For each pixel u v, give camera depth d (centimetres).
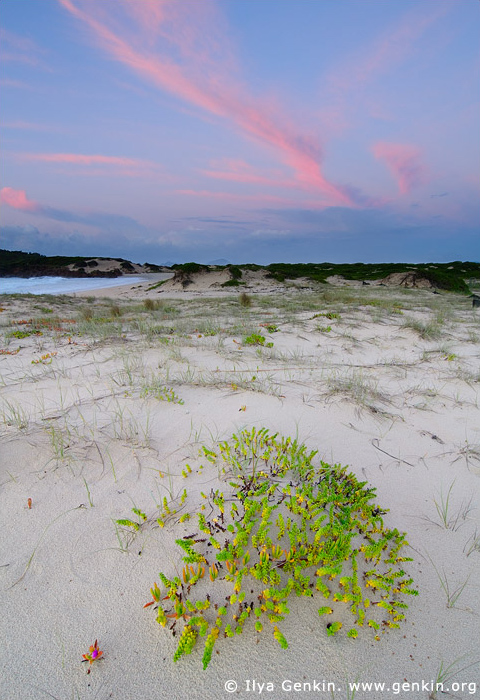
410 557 201
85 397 394
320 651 154
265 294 2141
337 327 825
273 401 391
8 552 194
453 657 155
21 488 239
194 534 204
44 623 161
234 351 603
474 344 698
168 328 786
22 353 598
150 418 343
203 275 3288
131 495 237
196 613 165
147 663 148
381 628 165
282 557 191
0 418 333
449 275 2752
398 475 274
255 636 158
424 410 388
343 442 317
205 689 142
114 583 179
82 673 144
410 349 652
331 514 206
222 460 274
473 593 182
